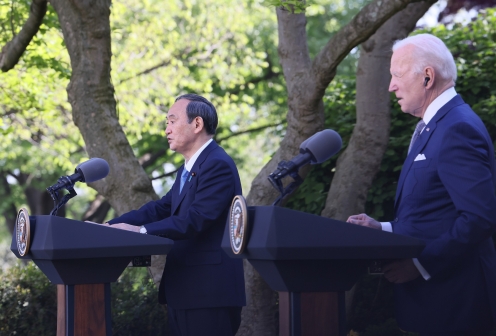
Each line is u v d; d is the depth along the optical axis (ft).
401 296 15.60
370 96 26.96
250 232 12.71
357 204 26.84
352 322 26.94
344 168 27.27
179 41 60.95
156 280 26.50
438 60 15.53
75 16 26.37
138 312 27.37
